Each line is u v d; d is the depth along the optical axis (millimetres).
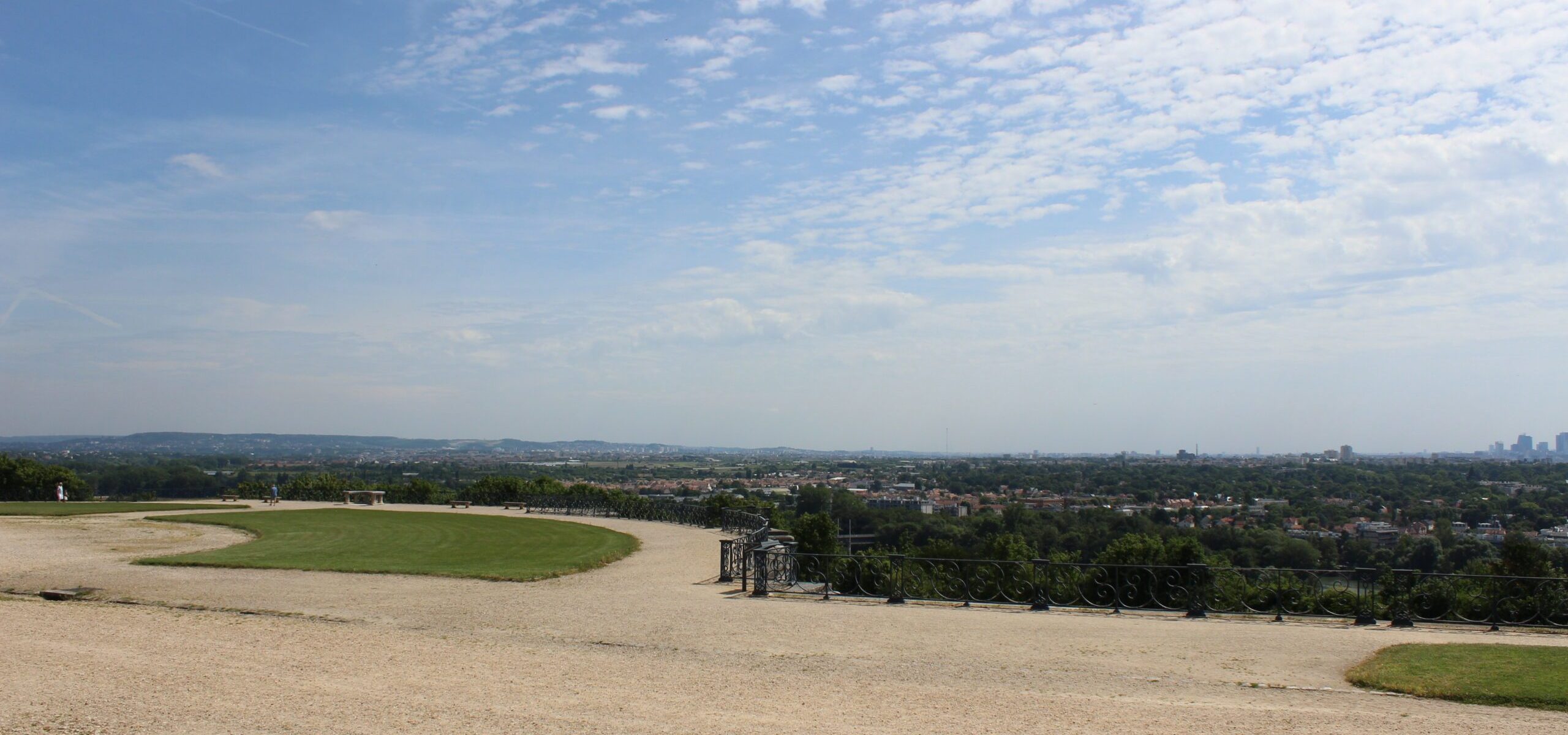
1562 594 16484
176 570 22734
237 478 136500
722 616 17203
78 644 13422
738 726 9617
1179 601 18391
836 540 41406
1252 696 11469
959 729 9664
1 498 62875
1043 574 18969
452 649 13820
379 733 9086
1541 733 9695
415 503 60125
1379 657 13469
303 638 14422
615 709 10258
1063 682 12172
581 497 49719
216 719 9477
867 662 13336
